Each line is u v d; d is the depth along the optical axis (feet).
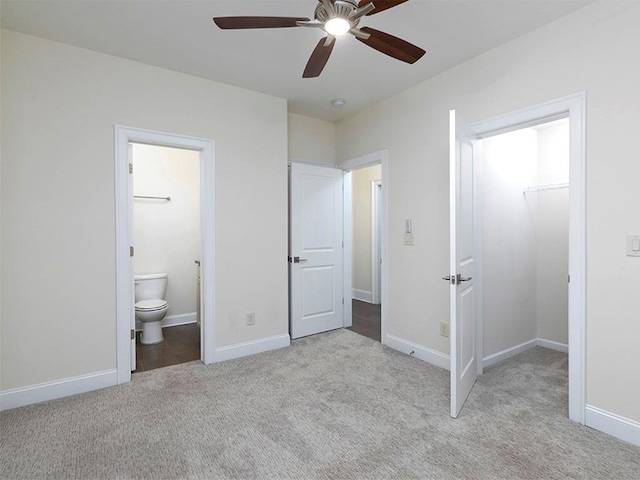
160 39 7.87
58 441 6.29
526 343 11.27
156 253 13.91
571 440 6.28
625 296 6.28
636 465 5.61
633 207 6.17
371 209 18.67
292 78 9.90
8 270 7.47
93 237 8.39
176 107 9.46
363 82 10.16
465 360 7.89
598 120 6.55
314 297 12.91
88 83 8.30
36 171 7.73
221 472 5.50
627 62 6.19
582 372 6.80
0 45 7.34
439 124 9.65
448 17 7.05
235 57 8.71
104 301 8.53
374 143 11.96
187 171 14.48
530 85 7.58
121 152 8.70
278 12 6.94
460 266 7.52
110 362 8.60
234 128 10.42
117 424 6.86
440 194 9.69
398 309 11.10
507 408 7.46
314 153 13.39
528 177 11.30
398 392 8.21
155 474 5.46
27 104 7.62
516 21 7.18
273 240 11.24
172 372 9.43
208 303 10.02
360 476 5.40
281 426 6.79
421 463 5.68
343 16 5.00
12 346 7.52
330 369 9.60
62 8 6.71
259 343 10.94
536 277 11.70
